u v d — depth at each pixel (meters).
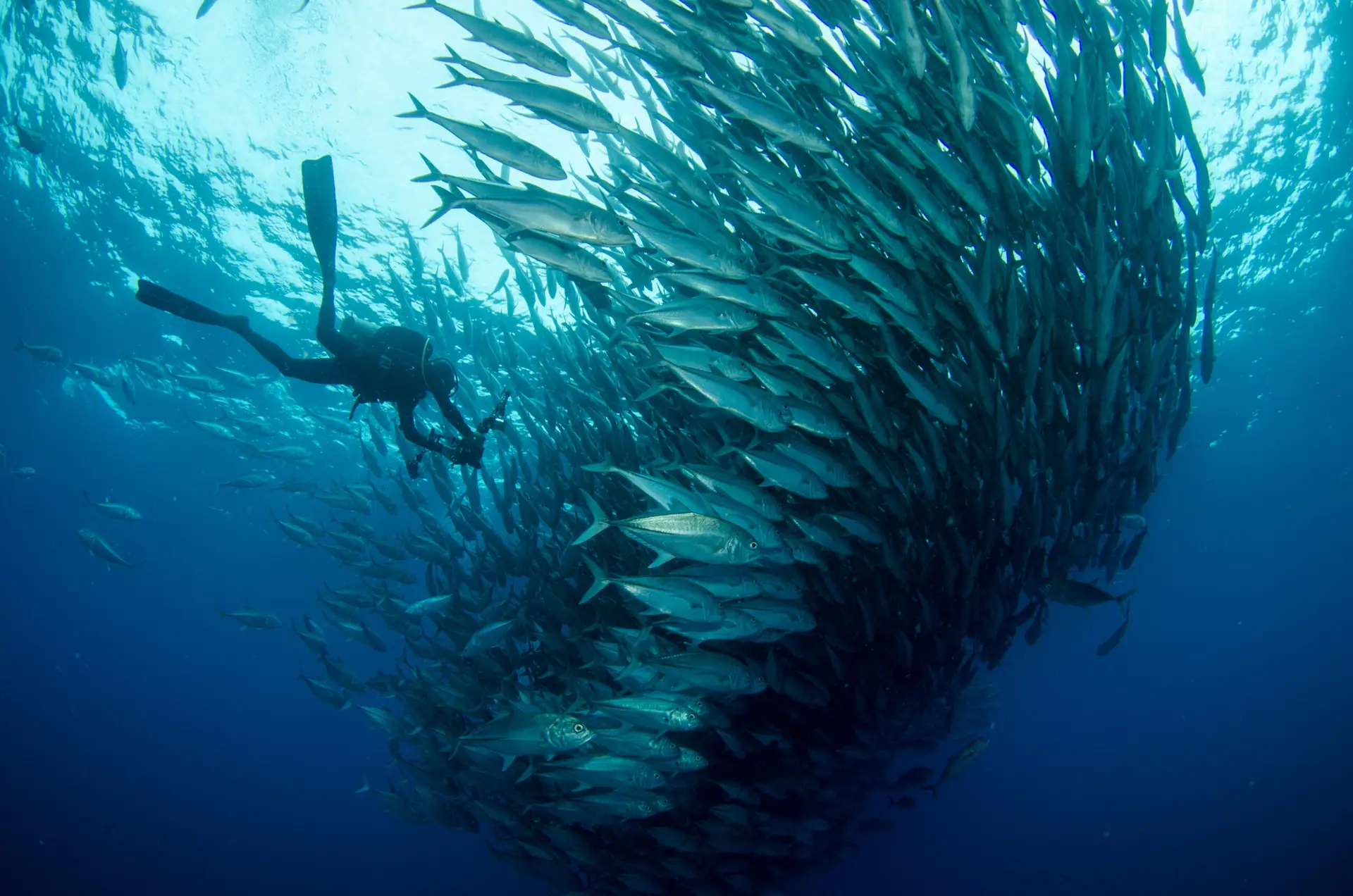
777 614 5.43
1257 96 16.22
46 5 13.67
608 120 4.65
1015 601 8.20
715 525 4.70
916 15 5.62
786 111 4.75
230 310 20.36
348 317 6.86
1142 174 7.54
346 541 11.42
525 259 11.42
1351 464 26.09
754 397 5.07
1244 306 20.80
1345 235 19.25
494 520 24.25
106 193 17.36
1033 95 6.44
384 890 32.22
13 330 20.88
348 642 35.59
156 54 14.43
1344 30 14.97
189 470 27.53
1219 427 23.89
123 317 20.89
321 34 13.91
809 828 8.41
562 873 9.31
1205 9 14.87
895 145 5.41
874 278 5.26
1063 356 7.09
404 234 17.45
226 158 16.50
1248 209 18.42
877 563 7.39
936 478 7.15
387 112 15.16
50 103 15.43
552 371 9.81
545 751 5.56
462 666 9.31
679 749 5.93
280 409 24.27
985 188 6.26
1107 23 6.68
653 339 5.32
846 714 8.75
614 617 8.13
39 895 34.62
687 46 4.92
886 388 6.88
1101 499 8.01
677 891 9.20
